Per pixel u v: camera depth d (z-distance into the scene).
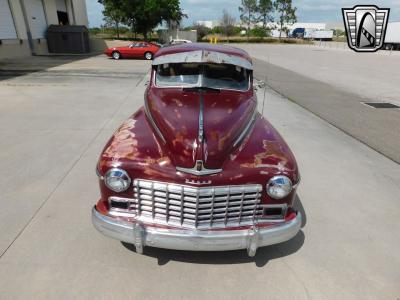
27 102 8.34
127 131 2.91
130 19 36.34
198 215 2.44
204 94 3.39
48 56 21.89
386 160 5.24
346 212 3.70
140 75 13.81
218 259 2.88
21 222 3.25
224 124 2.72
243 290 2.57
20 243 2.95
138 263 2.79
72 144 5.41
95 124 6.57
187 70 3.70
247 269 2.79
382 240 3.23
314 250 3.05
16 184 4.00
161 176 2.39
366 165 5.01
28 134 5.86
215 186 2.38
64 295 2.44
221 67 3.68
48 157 4.84
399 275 2.79
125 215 2.55
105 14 39.22
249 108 3.28
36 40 22.75
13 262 2.72
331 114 8.02
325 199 3.96
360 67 19.61
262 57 24.98
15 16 19.86
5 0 18.88
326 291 2.59
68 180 4.14
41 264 2.71
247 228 2.51
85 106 8.05
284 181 2.47
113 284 2.56
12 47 19.75
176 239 2.42
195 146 2.39
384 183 4.43
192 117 2.77
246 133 2.89
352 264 2.89
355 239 3.23
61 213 3.42
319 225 3.43
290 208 2.67
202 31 59.12
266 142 2.84
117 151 2.55
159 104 3.15
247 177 2.43
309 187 4.24
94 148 5.25
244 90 3.73
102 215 2.55
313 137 6.22
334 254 3.01
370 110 8.55
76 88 10.38
